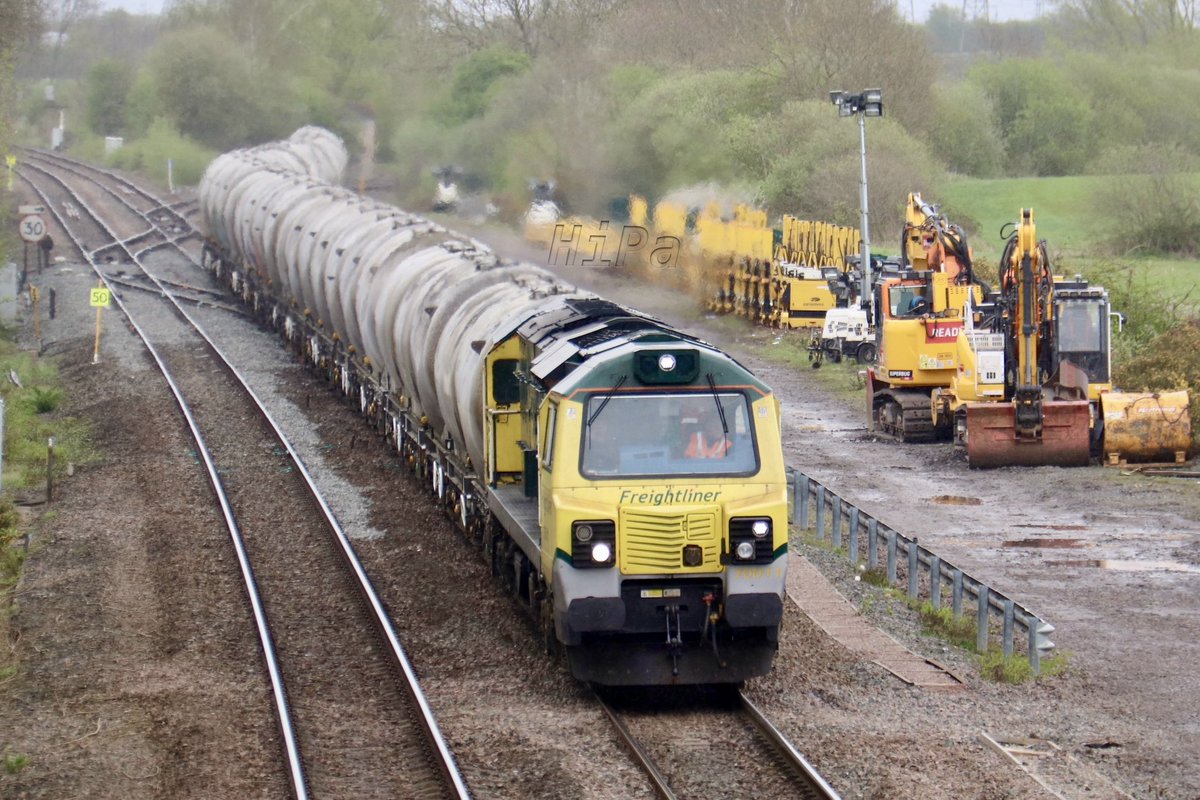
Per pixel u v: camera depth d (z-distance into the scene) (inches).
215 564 2886.3
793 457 4185.5
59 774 1760.6
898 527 3282.5
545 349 2258.9
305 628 2477.9
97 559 2913.4
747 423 2009.1
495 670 2237.9
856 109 6077.8
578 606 1947.6
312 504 3408.0
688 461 1987.0
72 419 4537.4
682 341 2034.9
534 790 1696.6
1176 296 6353.3
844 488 3735.2
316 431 4315.9
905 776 1710.1
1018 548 3078.2
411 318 3417.8
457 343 2923.2
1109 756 1868.8
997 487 3730.3
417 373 3272.6
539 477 2108.8
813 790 1668.3
